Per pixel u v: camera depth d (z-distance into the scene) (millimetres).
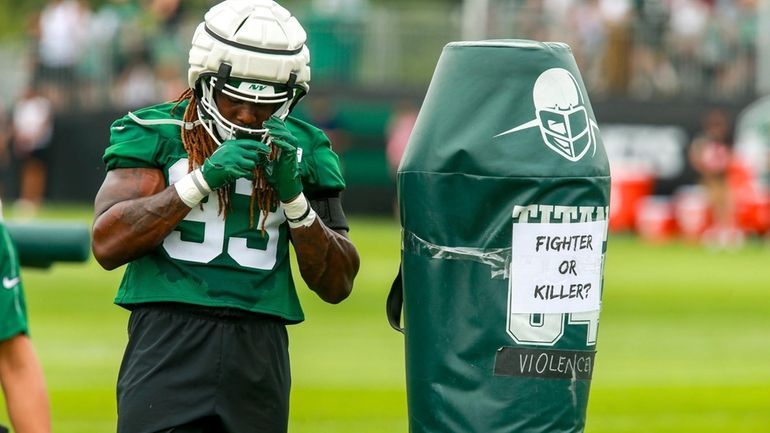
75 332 44062
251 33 15914
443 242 16375
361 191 87562
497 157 16141
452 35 90375
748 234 85812
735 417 32688
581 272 16391
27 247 19984
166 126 16781
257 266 16750
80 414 31062
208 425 16797
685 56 90250
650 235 86688
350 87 87125
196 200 16094
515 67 16312
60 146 90000
